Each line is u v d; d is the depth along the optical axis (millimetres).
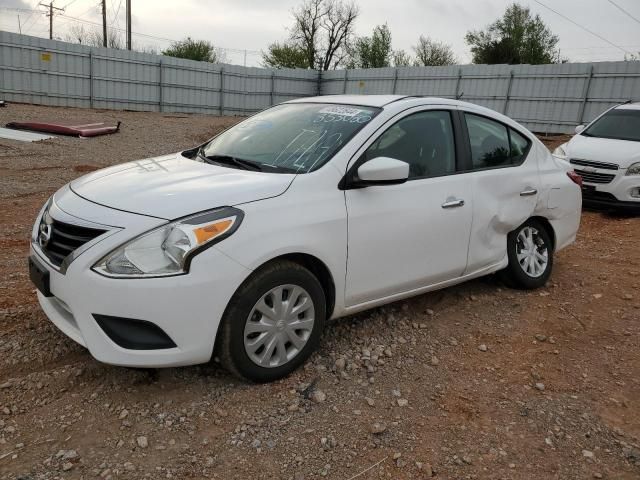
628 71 22531
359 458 2717
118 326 2822
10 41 25031
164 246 2809
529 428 3035
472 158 4328
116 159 12367
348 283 3520
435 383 3443
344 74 33031
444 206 3980
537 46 45094
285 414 3012
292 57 50969
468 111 4414
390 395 3271
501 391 3396
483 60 46219
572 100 24203
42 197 8086
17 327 3725
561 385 3498
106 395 3062
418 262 3900
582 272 5664
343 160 3506
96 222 2914
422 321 4281
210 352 2963
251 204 3066
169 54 45250
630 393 3438
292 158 3605
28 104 25703
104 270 2781
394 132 3828
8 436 2697
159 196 3059
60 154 12422
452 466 2703
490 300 4773
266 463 2637
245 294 3006
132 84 28719
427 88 29328
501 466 2725
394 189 3721
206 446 2725
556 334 4223
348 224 3414
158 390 3133
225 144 4164
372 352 3736
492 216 4387
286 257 3242
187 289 2799
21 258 5215
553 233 5160
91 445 2672
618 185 8609
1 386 3057
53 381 3135
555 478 2662
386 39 50812
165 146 15391
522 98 25734
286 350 3309
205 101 31344
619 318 4543
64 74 26656
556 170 5113
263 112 4594
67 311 3154
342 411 3080
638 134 9562
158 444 2709
